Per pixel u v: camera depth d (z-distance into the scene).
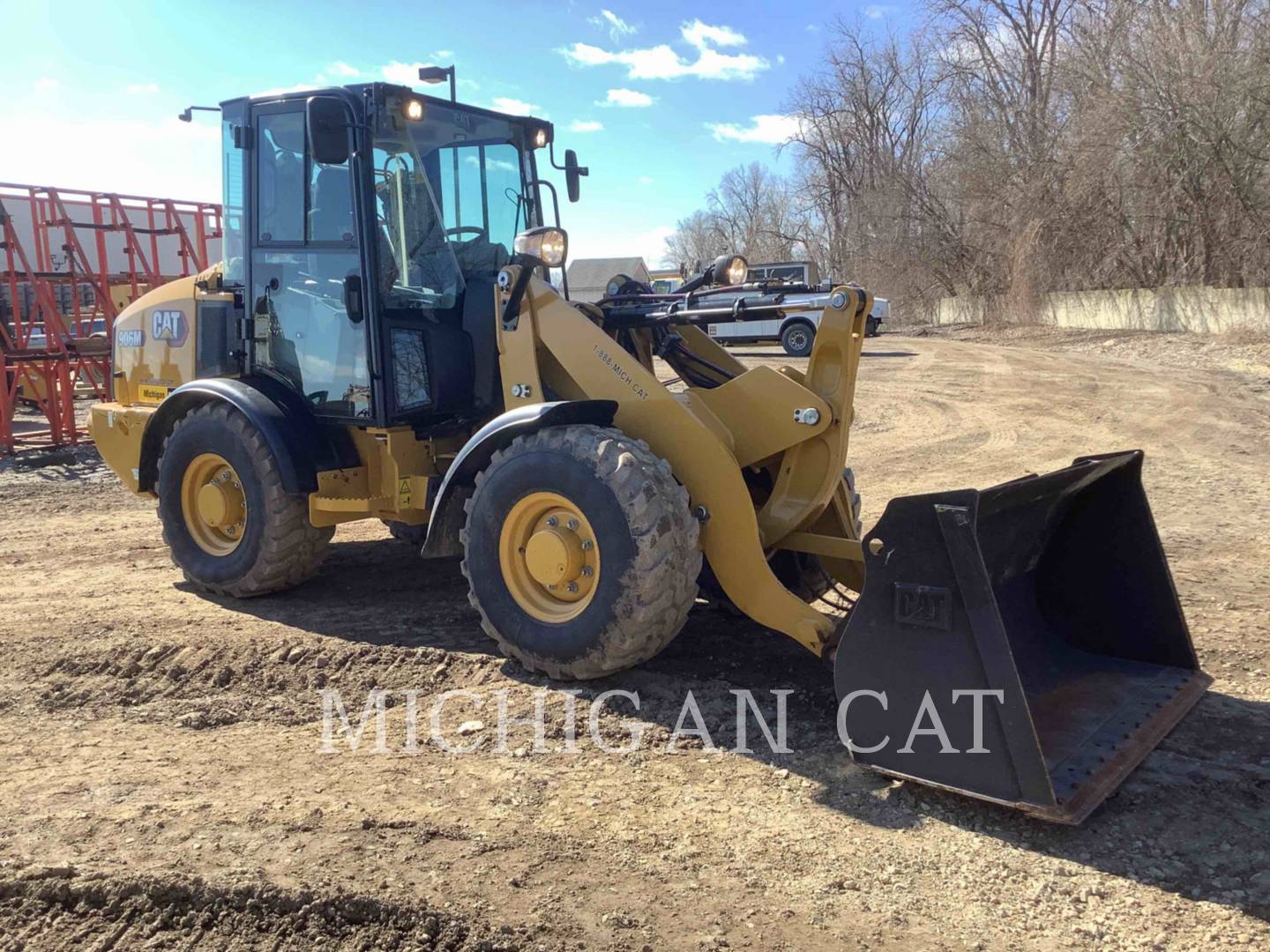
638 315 4.78
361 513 5.27
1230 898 2.72
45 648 4.84
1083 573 4.07
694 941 2.54
